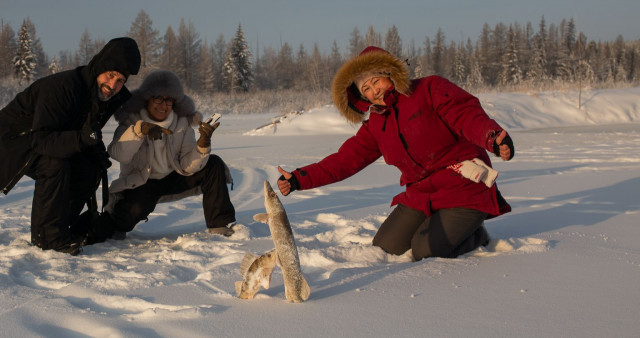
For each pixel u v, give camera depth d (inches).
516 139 526.9
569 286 104.7
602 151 399.5
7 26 2613.2
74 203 157.2
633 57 2551.7
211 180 167.6
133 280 115.4
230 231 168.4
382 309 95.0
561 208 197.9
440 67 2869.1
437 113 127.6
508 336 82.6
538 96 884.0
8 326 91.6
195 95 1298.0
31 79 2137.1
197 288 109.7
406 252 139.3
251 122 925.8
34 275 125.0
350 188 264.8
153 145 159.9
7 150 142.5
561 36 2269.9
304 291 99.8
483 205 131.2
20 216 202.4
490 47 2871.6
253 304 99.5
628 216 178.5
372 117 136.4
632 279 108.0
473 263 123.2
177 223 197.6
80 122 150.3
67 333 90.4
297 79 2447.1
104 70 145.3
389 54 128.1
